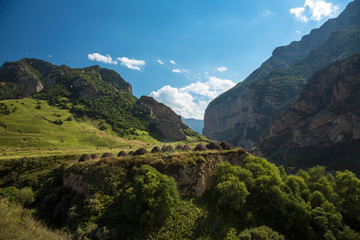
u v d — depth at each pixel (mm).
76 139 106750
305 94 152375
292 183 39000
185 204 31922
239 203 31922
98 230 25672
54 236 17234
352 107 108375
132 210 27234
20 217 17547
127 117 166125
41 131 106375
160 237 25828
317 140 123062
